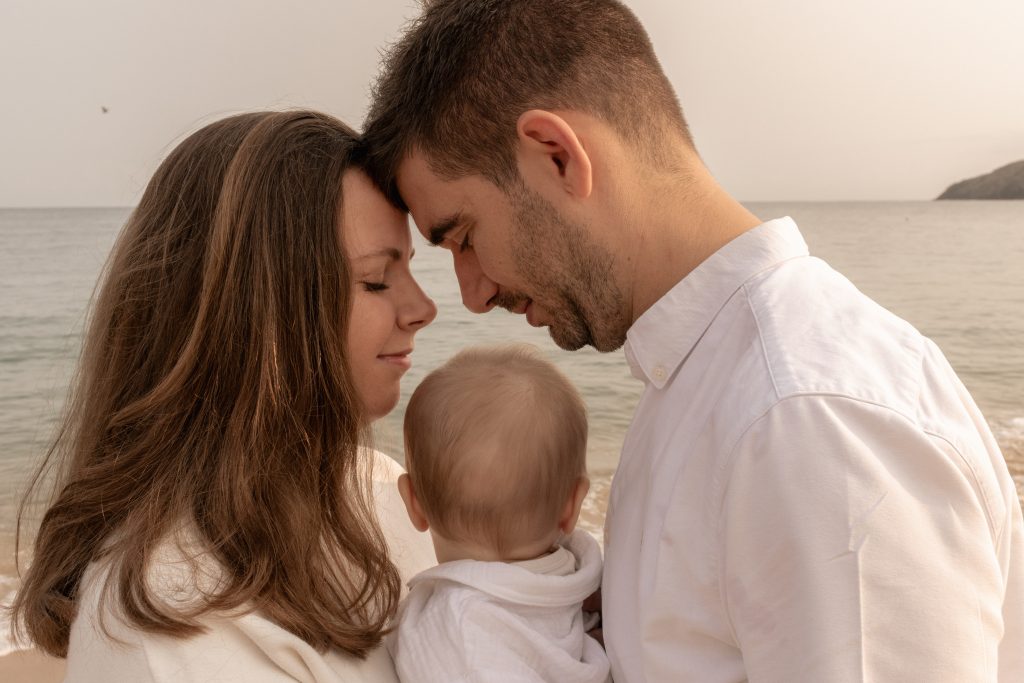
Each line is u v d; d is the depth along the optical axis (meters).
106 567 1.43
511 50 1.56
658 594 1.35
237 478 1.49
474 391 1.69
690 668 1.35
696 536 1.31
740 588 1.22
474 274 1.80
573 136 1.51
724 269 1.47
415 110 1.64
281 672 1.36
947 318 19.61
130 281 1.65
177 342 1.60
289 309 1.57
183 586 1.35
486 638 1.48
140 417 1.57
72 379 1.90
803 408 1.18
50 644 1.57
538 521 1.69
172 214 1.64
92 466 1.59
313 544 1.55
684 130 1.64
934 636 1.09
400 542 1.99
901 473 1.15
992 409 11.59
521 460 1.65
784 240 1.49
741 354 1.39
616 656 1.49
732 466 1.22
